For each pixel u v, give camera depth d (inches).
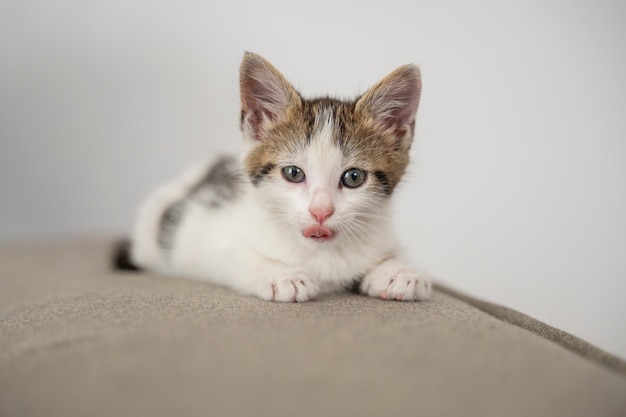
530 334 10.1
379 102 13.0
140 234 16.2
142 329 9.7
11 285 14.5
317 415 7.8
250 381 8.3
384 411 7.9
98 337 9.5
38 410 8.1
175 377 8.4
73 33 19.8
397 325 9.9
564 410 8.0
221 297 11.9
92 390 8.3
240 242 13.2
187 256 14.8
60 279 14.8
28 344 9.6
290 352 8.9
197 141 20.9
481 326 10.0
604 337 18.3
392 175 13.1
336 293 12.7
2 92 19.7
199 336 9.4
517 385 8.4
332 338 9.4
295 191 12.6
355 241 12.8
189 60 20.3
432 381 8.4
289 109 13.0
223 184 15.4
